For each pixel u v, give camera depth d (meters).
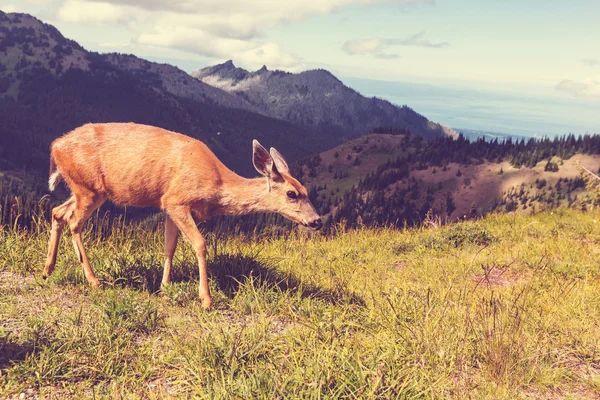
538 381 4.94
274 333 5.57
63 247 8.28
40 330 4.98
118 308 5.61
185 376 4.45
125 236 9.35
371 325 5.98
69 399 4.09
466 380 4.64
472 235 12.16
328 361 4.36
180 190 6.68
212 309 6.31
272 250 10.56
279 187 6.93
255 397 4.00
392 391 4.13
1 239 8.09
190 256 8.30
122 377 4.43
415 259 10.66
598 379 4.99
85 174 6.76
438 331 5.60
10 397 4.05
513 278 9.12
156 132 6.89
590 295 7.47
